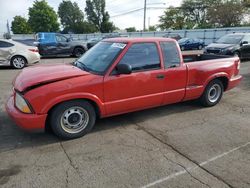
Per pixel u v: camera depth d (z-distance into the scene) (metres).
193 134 4.29
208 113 5.34
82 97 3.88
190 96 5.23
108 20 82.94
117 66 4.11
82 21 86.94
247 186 2.91
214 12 47.47
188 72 5.04
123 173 3.15
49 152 3.66
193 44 27.06
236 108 5.70
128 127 4.56
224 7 46.09
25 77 3.94
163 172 3.18
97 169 3.24
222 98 6.50
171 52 4.81
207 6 57.00
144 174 3.13
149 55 4.50
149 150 3.73
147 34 36.91
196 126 4.64
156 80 4.57
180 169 3.24
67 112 3.90
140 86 4.40
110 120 4.86
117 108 4.28
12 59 11.55
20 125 3.71
